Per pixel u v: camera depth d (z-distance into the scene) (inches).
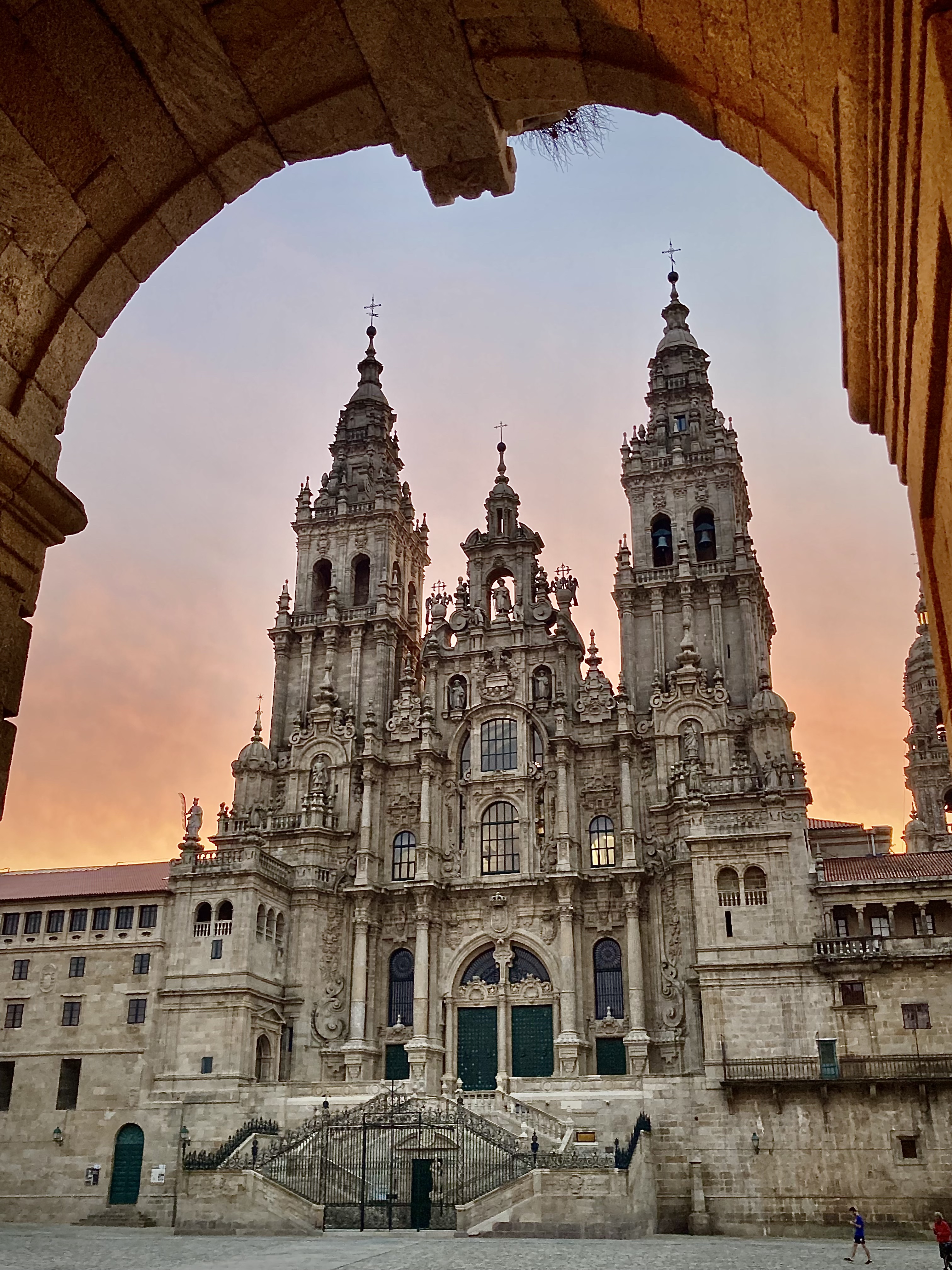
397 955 3122.5
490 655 3366.1
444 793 3250.5
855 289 381.7
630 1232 2033.7
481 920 3065.9
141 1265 1509.6
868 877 2603.3
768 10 354.3
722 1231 2317.9
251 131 519.8
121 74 463.2
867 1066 2386.8
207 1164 2337.6
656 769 3065.9
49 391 507.8
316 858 3147.1
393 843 3243.1
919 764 3700.8
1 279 472.4
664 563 3412.9
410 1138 2290.8
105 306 523.2
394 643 3540.8
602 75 481.1
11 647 486.3
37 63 440.5
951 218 251.8
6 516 486.9
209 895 2913.4
